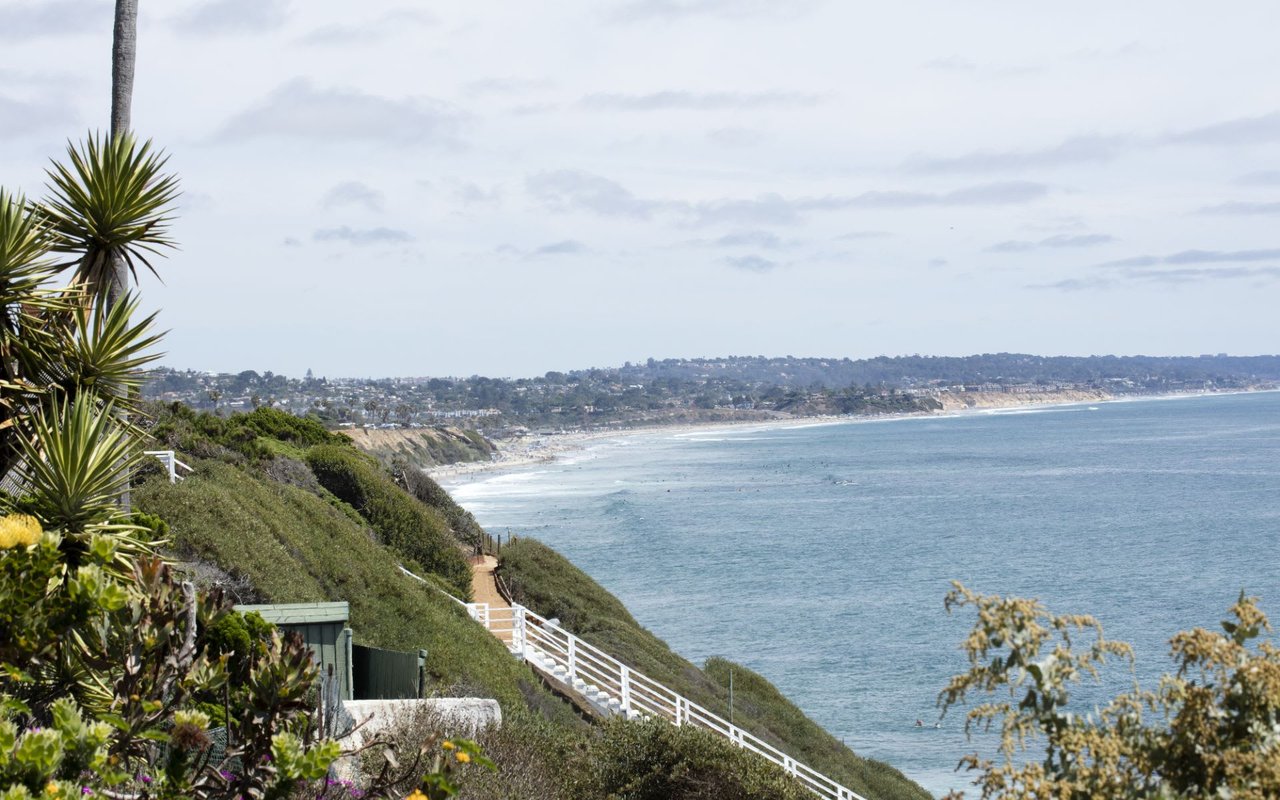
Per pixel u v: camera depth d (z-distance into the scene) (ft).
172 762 18.04
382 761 35.45
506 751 43.73
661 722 54.60
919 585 241.55
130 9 41.19
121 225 36.04
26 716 20.39
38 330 33.42
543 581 140.36
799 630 198.08
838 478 529.04
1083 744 12.41
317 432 160.04
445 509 164.45
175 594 20.01
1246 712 12.35
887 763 123.24
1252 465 527.40
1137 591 228.02
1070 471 524.52
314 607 47.65
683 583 249.55
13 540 18.94
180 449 106.93
